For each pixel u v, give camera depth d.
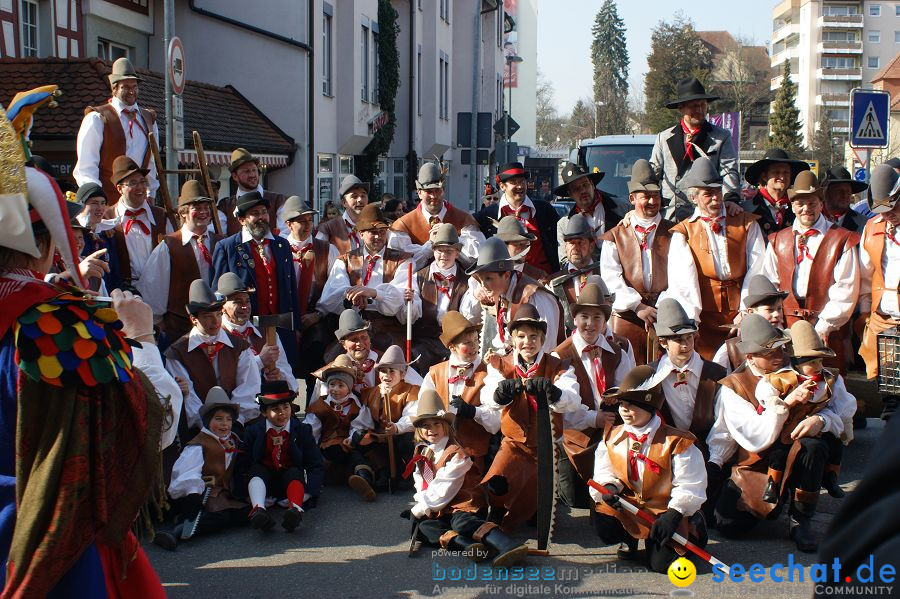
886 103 12.71
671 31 72.69
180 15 21.28
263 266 8.20
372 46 25.61
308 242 8.80
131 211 8.26
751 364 5.90
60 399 2.90
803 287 7.46
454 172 37.91
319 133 22.23
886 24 99.75
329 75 23.17
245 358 7.04
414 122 30.41
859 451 7.65
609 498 5.25
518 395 5.78
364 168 26.03
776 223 8.76
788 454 5.61
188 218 8.27
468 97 38.22
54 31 17.27
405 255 8.73
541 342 5.94
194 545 5.77
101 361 2.97
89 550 3.01
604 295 6.93
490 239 6.84
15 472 2.90
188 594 4.94
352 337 7.21
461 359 6.34
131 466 3.11
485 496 5.74
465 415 5.91
